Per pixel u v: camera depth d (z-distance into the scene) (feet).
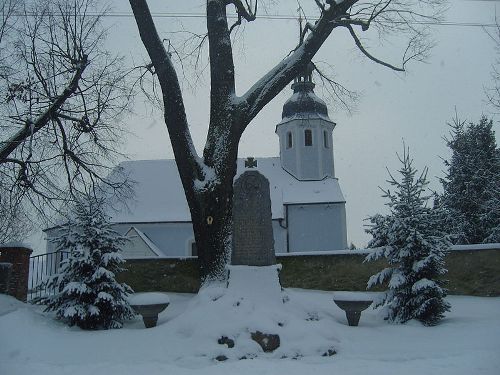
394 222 38.91
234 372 24.95
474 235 86.22
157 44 47.34
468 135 92.48
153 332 32.81
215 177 46.37
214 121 48.14
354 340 31.96
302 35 54.39
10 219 62.59
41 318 36.70
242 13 54.24
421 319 37.32
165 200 108.06
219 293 35.60
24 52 56.13
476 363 25.36
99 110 57.88
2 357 27.91
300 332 30.71
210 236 45.68
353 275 53.93
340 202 107.76
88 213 38.99
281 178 117.70
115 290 38.04
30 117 54.49
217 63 48.70
